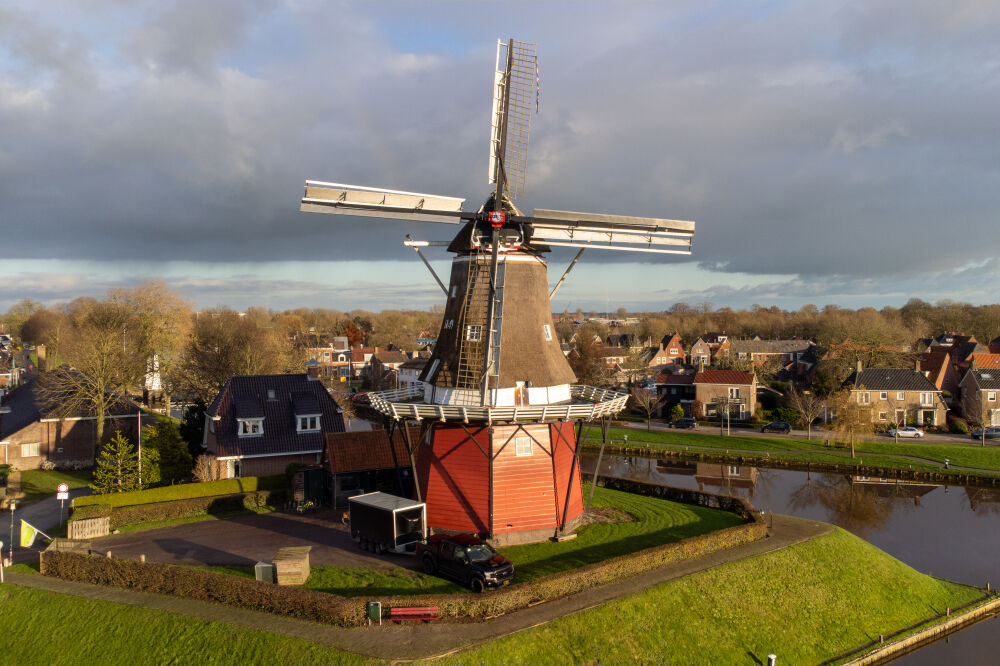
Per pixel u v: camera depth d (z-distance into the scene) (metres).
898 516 48.50
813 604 29.62
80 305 111.00
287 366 79.44
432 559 28.39
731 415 87.50
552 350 35.84
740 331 192.75
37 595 27.16
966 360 101.62
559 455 34.44
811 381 94.81
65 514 40.88
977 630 30.73
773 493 55.59
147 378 91.75
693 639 25.53
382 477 40.88
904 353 98.94
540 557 30.95
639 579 28.12
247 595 24.91
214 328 87.56
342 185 31.39
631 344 160.00
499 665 21.55
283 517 38.06
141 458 43.12
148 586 26.95
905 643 28.80
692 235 36.72
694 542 31.22
